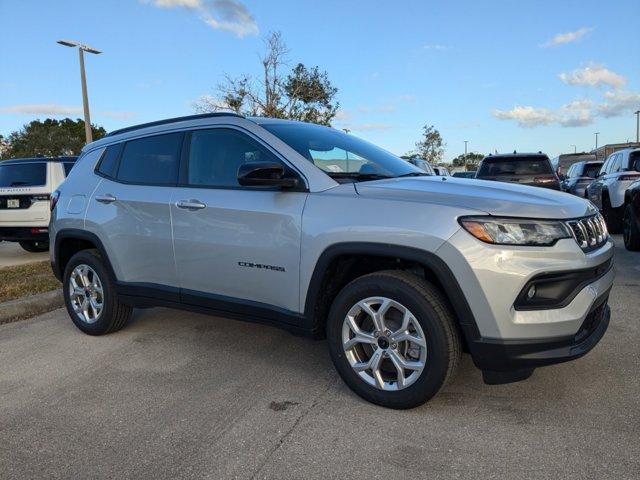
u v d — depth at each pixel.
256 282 3.61
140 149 4.46
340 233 3.16
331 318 3.30
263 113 17.92
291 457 2.71
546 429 2.87
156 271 4.20
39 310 5.73
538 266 2.79
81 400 3.47
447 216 2.91
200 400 3.41
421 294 2.96
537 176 11.52
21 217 9.36
